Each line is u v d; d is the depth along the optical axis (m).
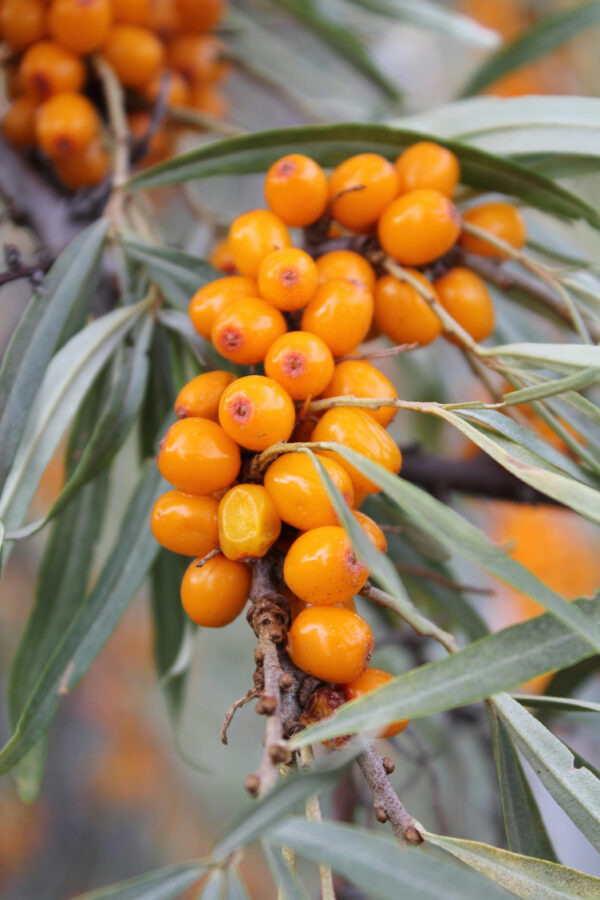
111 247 0.20
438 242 0.18
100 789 0.49
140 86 0.23
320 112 0.29
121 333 0.19
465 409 0.16
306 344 0.16
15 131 0.23
